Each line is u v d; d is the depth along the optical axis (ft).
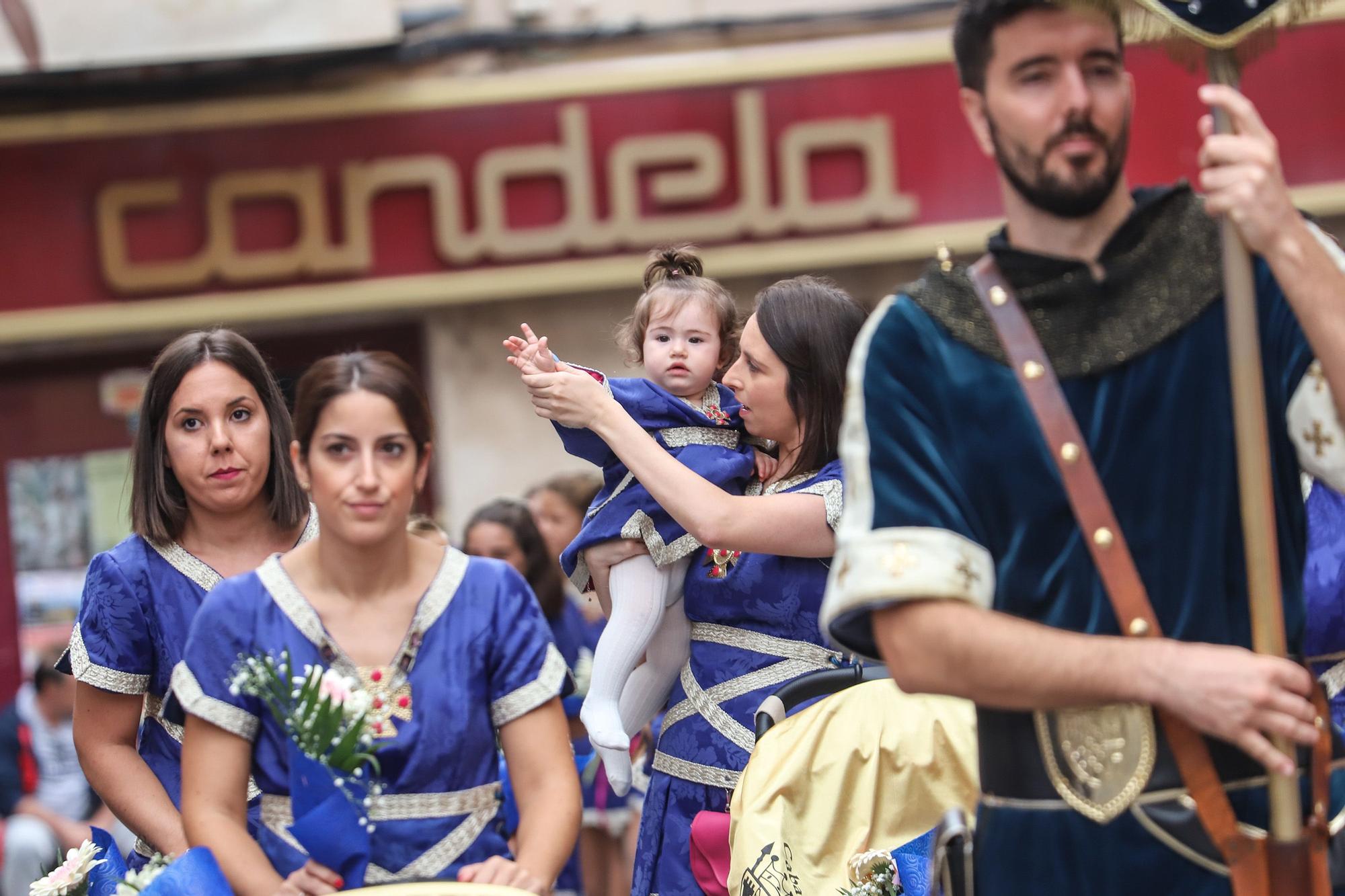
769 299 13.55
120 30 33.22
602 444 13.62
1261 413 8.63
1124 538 8.77
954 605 8.60
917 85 36.45
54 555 38.22
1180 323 8.84
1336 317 8.38
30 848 30.91
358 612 10.73
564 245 36.09
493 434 37.01
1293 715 8.25
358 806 10.26
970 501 8.91
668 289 14.62
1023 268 8.98
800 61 36.19
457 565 10.97
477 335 37.01
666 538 13.47
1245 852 8.64
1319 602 12.28
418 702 10.57
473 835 10.62
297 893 10.12
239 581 10.85
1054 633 8.52
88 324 35.63
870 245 36.32
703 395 14.62
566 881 24.38
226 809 10.58
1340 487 8.94
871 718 12.42
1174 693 8.33
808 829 12.20
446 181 35.81
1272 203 8.38
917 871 12.10
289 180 35.63
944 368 8.98
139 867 13.43
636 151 36.04
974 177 36.45
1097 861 8.82
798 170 36.27
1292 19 8.87
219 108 35.58
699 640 13.67
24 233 35.63
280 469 13.91
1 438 37.99
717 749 13.33
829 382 13.26
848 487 9.10
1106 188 8.84
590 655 24.84
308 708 9.98
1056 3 8.77
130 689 13.39
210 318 35.68
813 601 13.21
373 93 35.68
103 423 38.22
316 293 35.78
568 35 36.19
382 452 10.48
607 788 24.38
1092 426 8.82
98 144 35.68
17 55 33.17
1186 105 36.35
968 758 12.27
